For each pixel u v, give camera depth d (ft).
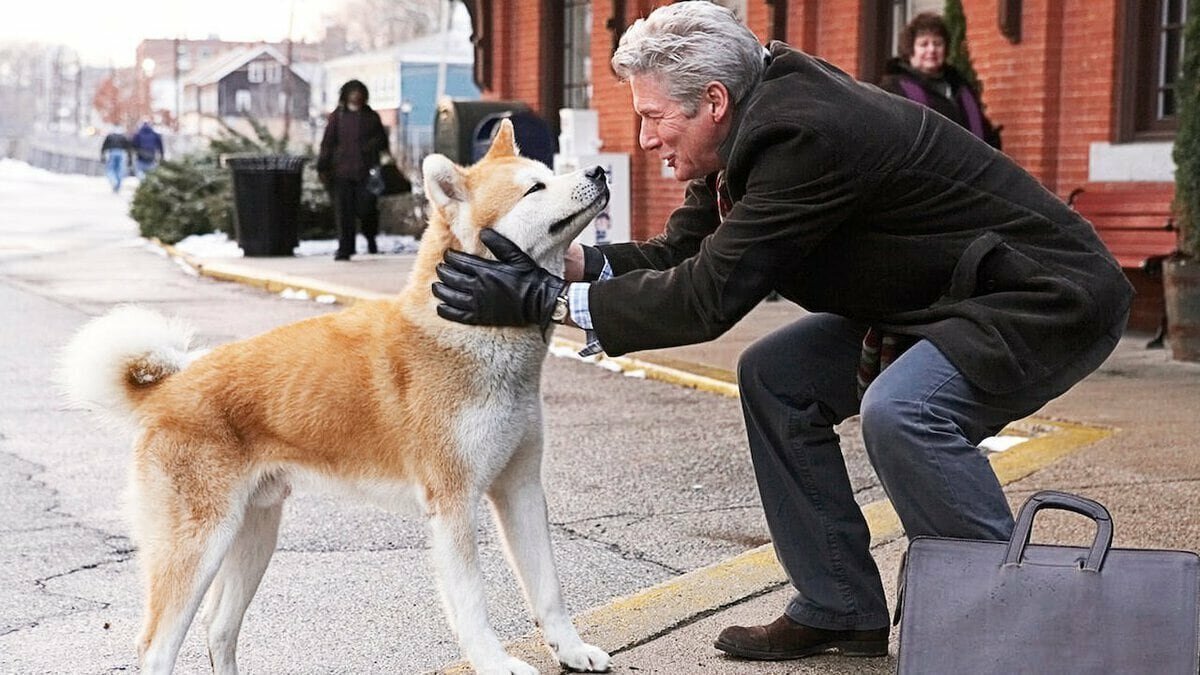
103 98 322.75
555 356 34.17
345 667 14.49
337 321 14.02
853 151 11.79
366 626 15.72
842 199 11.87
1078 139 35.68
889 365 12.60
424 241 13.93
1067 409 24.97
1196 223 29.30
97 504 20.99
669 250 14.52
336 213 57.67
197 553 13.01
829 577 13.80
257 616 16.10
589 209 13.50
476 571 13.35
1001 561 10.96
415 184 69.92
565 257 14.21
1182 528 17.38
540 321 12.99
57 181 179.32
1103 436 22.75
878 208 12.16
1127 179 34.40
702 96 12.39
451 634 15.43
